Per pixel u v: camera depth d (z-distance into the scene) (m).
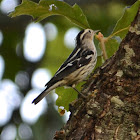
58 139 8.61
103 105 8.47
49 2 10.16
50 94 14.62
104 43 10.27
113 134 8.21
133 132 8.16
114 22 16.23
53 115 14.38
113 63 8.86
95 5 16.42
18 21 16.72
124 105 8.35
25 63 16.44
